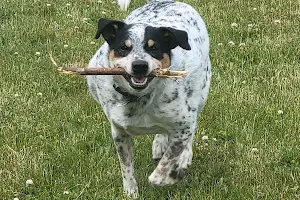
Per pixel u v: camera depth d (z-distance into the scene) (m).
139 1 4.66
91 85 2.61
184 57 2.51
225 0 4.61
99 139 3.06
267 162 2.87
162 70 2.35
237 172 2.82
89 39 4.06
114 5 4.63
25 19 4.33
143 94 2.42
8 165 2.88
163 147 2.84
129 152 2.64
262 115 3.20
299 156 2.89
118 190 2.73
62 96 3.42
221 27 4.12
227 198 2.66
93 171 2.83
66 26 4.24
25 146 3.01
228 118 3.19
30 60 3.76
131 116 2.48
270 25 4.19
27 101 3.35
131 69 2.33
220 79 3.53
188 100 2.53
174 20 2.70
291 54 3.84
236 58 3.78
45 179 2.79
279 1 4.54
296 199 2.67
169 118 2.50
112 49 2.42
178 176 2.61
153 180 2.60
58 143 3.02
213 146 2.99
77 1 4.70
